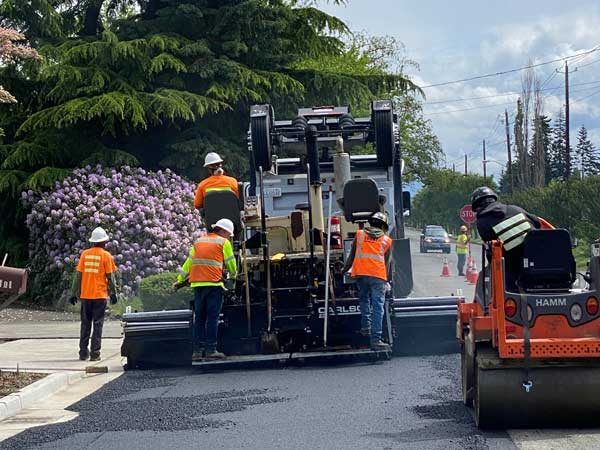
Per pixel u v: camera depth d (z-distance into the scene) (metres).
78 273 15.11
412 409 9.67
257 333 13.68
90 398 11.61
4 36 18.53
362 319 13.08
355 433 8.66
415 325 13.46
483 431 8.55
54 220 24.80
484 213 9.27
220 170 14.23
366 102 31.23
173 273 21.16
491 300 8.75
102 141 27.97
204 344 13.27
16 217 27.03
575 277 9.05
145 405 10.73
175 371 13.58
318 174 14.14
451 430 8.61
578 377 8.31
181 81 27.41
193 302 13.41
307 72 30.39
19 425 10.12
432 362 12.86
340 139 14.65
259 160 16.05
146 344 13.91
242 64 28.58
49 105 27.95
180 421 9.65
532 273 8.76
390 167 16.56
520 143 67.88
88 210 24.23
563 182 48.28
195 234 24.92
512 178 76.88
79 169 25.53
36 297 25.42
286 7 29.64
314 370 12.75
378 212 13.34
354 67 42.78
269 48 29.61
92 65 26.47
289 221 14.13
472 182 94.56
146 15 29.77
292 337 13.95
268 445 8.36
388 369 12.43
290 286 13.78
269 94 28.91
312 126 15.00
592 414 8.41
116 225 23.95
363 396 10.52
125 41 26.84
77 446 8.77
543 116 67.19
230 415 9.82
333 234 13.91
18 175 26.22
